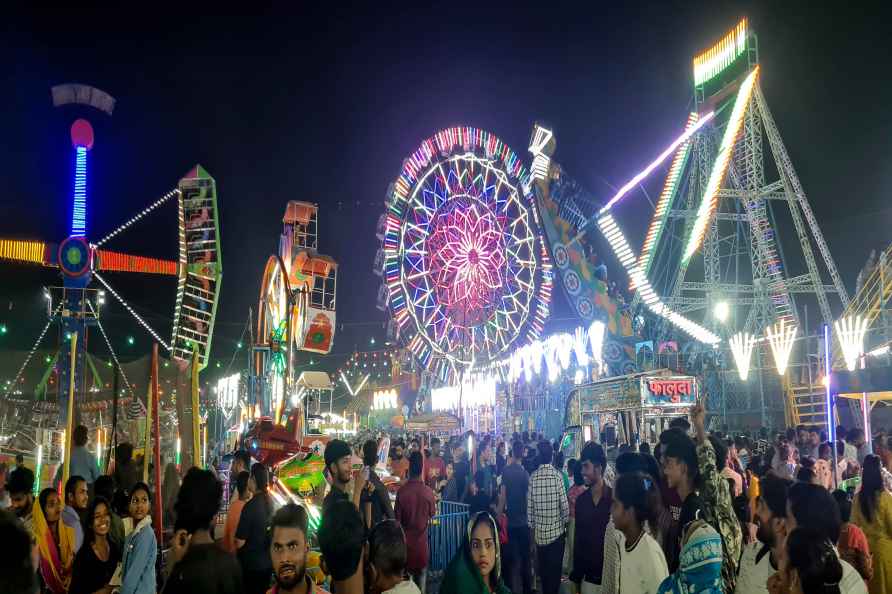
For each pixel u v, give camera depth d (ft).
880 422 92.84
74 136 79.41
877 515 25.17
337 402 228.84
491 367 138.41
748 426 116.47
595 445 27.81
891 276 98.37
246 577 25.09
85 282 76.23
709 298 160.97
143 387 81.10
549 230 120.16
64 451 46.57
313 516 36.37
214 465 84.48
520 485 36.94
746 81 149.89
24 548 8.96
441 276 122.93
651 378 70.74
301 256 86.89
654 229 163.53
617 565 19.39
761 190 160.97
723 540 16.57
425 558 31.83
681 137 126.82
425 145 123.13
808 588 14.69
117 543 26.89
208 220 88.53
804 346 118.32
